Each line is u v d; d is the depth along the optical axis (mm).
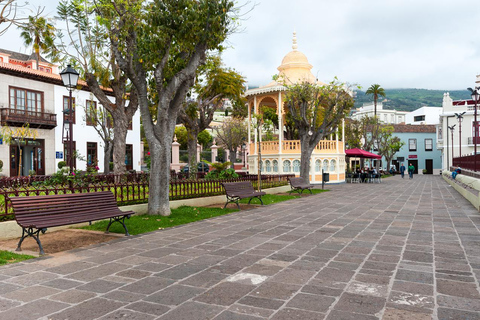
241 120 47625
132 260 5312
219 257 5473
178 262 5195
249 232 7520
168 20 8680
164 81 9664
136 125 31750
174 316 3328
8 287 4141
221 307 3537
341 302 3658
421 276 4504
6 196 7121
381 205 12633
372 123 45781
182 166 33594
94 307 3547
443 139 44719
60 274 4637
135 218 9031
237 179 14312
